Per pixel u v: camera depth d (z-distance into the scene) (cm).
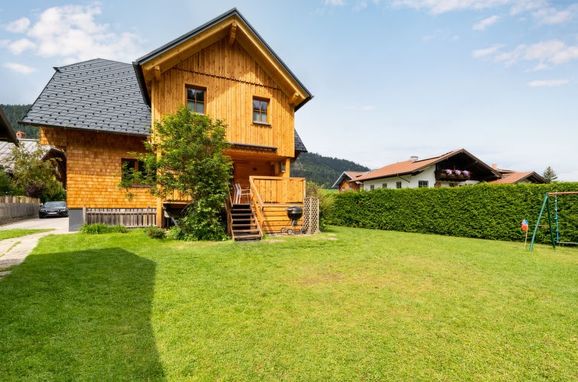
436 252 892
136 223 1222
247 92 1305
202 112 1241
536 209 1217
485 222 1345
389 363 324
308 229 1221
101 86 1395
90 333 365
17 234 1063
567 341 376
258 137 1316
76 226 1206
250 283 562
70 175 1208
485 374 310
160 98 1150
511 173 3116
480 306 479
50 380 281
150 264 656
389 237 1209
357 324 409
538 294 538
